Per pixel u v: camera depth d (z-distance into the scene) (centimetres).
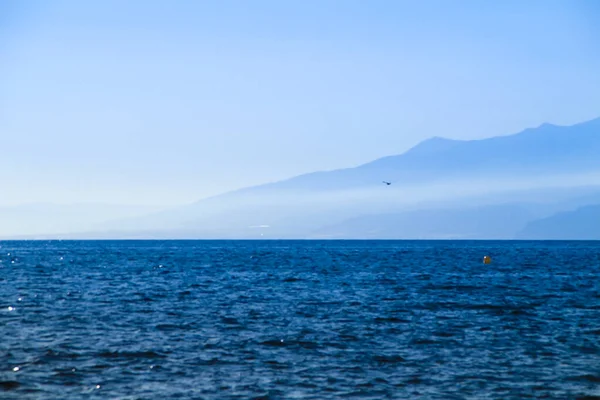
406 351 5094
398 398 3950
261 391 4038
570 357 4925
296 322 6378
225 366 4600
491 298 8531
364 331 5897
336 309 7319
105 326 6078
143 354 4900
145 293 8994
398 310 7250
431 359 4847
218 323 6291
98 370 4447
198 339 5484
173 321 6394
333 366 4628
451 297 8612
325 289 9700
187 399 3881
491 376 4412
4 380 4172
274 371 4491
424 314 6950
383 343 5381
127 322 6319
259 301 8075
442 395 4016
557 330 6009
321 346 5250
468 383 4253
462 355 4975
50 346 5119
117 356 4831
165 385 4141
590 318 6744
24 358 4712
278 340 5450
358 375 4406
